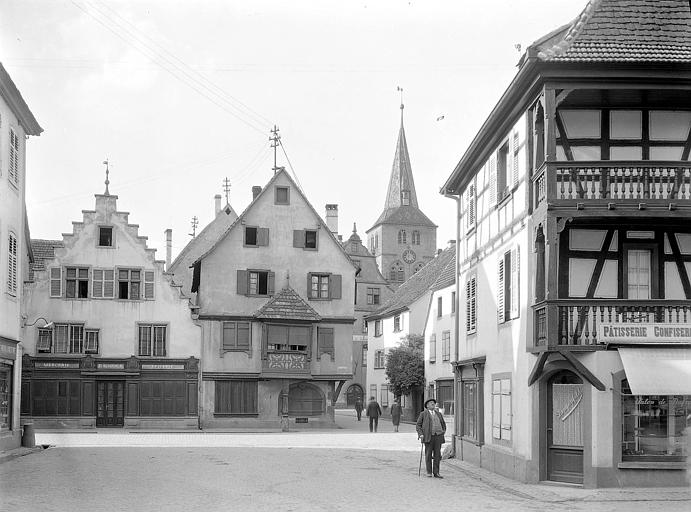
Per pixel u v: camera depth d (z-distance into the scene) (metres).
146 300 46.62
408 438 39.28
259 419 47.41
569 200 18.98
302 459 27.00
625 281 20.19
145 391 46.00
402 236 120.44
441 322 52.97
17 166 29.20
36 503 16.36
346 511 15.62
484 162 26.23
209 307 47.59
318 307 49.16
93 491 18.34
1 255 26.95
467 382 28.20
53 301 45.59
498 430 23.38
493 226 24.81
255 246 48.78
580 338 19.12
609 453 19.00
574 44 19.31
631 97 20.19
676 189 19.00
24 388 44.66
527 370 20.44
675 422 19.27
